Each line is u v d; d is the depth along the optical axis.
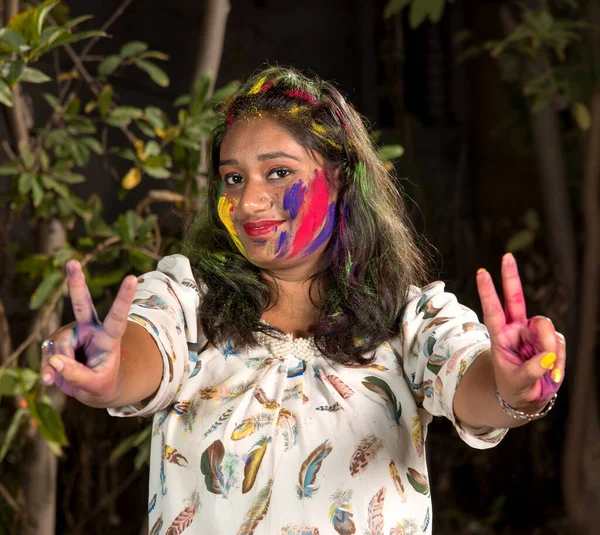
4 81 2.07
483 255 5.33
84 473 3.72
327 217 1.49
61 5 2.97
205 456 1.39
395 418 1.45
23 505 2.73
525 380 1.14
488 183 5.70
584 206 3.87
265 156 1.46
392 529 1.40
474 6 5.83
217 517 1.38
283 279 1.53
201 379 1.45
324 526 1.37
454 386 1.33
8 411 3.03
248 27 5.38
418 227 4.99
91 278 2.64
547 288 4.58
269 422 1.40
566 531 4.22
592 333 3.98
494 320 1.16
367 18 5.71
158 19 4.84
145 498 3.97
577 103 3.48
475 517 4.62
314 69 5.59
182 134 2.62
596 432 4.04
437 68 5.92
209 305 1.49
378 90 5.70
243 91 1.52
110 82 4.32
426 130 5.73
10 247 3.12
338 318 1.48
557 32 3.16
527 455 4.69
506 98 5.48
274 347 1.48
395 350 1.51
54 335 1.14
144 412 1.36
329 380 1.45
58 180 2.65
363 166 1.53
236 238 1.48
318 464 1.39
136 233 2.64
